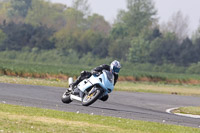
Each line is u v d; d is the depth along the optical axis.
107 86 39.97
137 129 29.89
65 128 27.05
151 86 126.25
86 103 40.81
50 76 125.00
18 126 26.00
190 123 38.12
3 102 39.22
